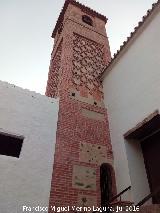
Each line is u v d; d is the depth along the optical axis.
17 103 6.25
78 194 5.60
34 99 6.67
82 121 7.20
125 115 6.89
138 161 6.30
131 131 6.35
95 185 6.01
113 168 6.59
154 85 5.95
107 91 8.41
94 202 5.67
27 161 5.44
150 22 6.70
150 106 5.89
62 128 6.63
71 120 7.00
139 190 5.71
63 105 7.22
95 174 6.22
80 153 6.39
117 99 7.61
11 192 4.82
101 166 6.70
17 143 6.12
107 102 8.17
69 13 11.70
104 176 6.67
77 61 9.10
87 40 10.66
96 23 12.52
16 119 5.96
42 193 5.16
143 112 6.10
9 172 5.06
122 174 6.18
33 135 5.96
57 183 5.50
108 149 6.96
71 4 12.45
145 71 6.48
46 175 5.47
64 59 8.77
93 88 8.54
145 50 6.70
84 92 8.13
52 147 6.05
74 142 6.52
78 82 8.31
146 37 6.77
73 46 9.69
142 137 6.65
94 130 7.20
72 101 7.54
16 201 4.77
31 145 5.77
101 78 9.02
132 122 6.45
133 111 6.55
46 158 5.76
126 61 7.60
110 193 6.28
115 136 7.07
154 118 5.70
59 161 5.91
